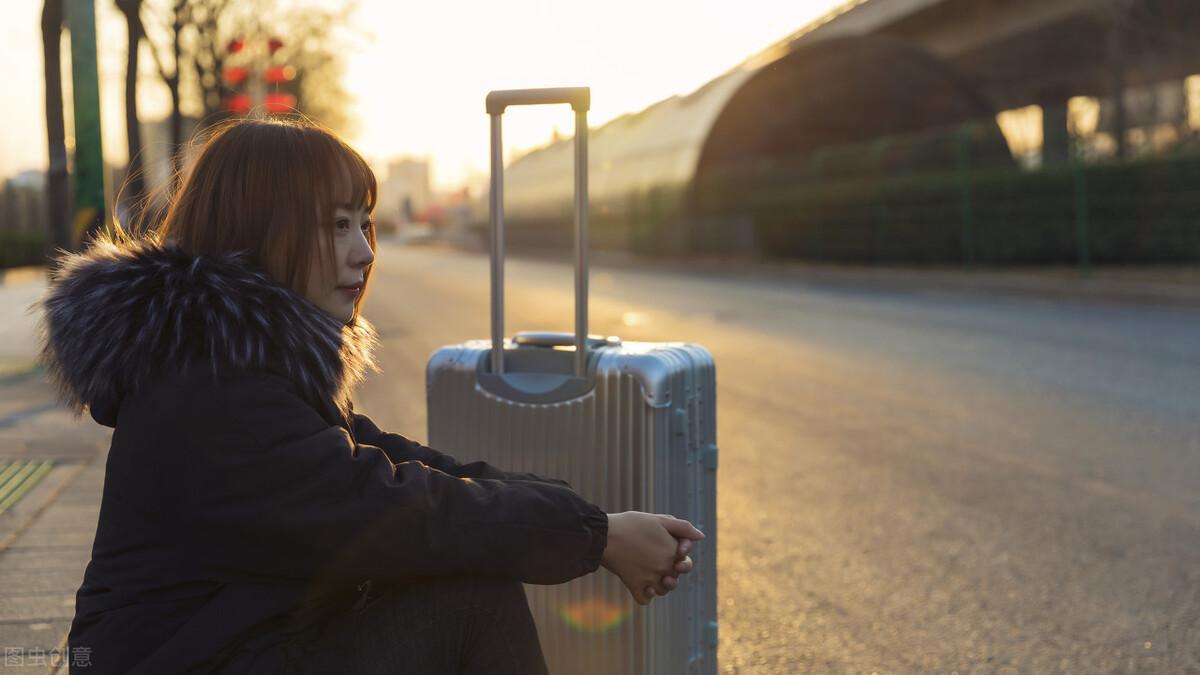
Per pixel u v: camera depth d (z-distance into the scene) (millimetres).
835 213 24766
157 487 1333
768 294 17609
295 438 1347
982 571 3889
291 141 1472
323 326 1411
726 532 4430
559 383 2193
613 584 2193
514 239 53344
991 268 19609
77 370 1348
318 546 1350
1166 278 15359
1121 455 5609
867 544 4234
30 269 34812
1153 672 3016
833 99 32312
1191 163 17016
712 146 32500
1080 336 10305
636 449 2125
